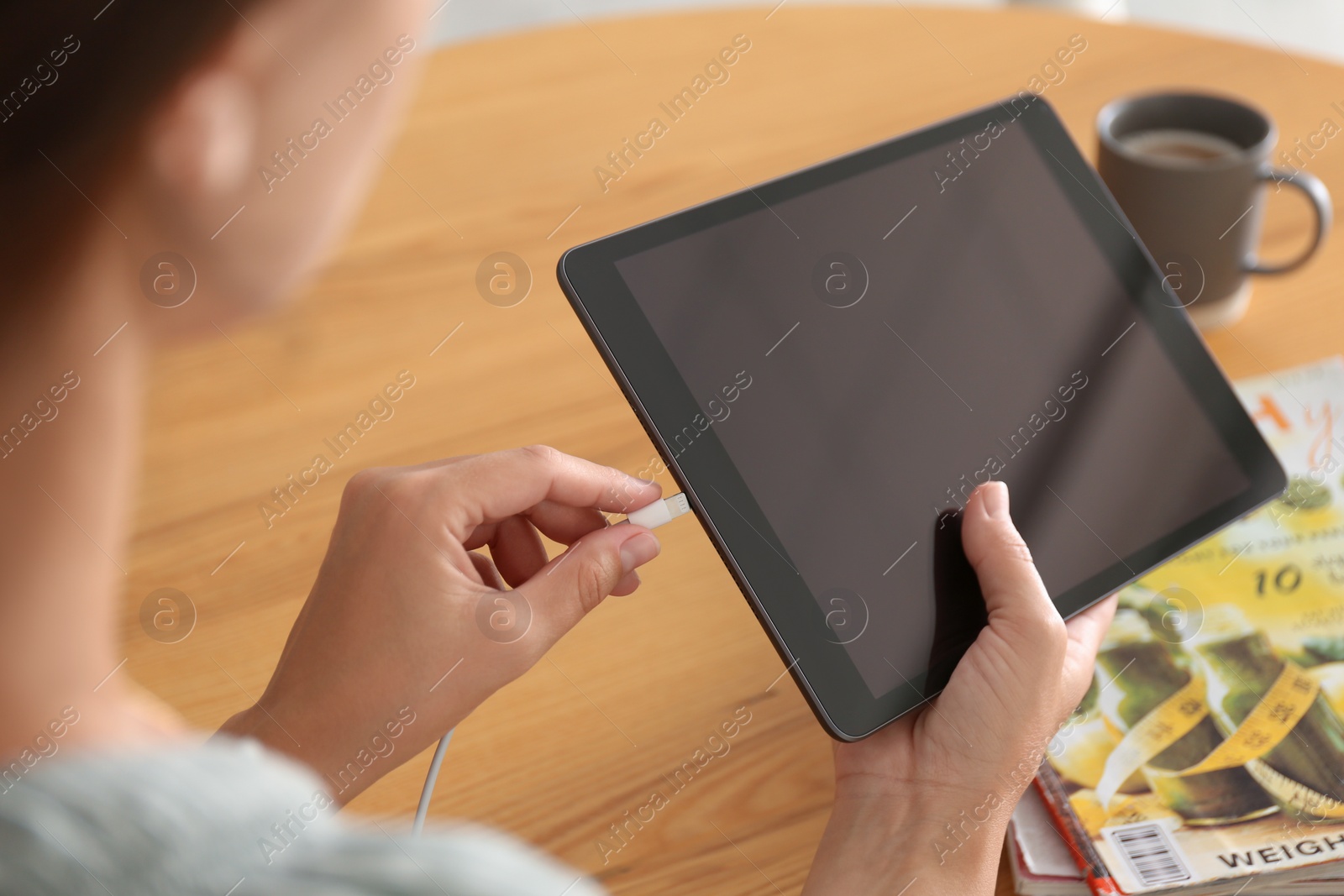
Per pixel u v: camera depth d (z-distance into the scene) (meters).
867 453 0.67
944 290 0.72
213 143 0.28
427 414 0.92
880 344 0.70
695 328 0.66
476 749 0.70
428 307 1.01
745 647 0.76
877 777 0.62
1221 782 0.63
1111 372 0.75
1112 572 0.70
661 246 0.67
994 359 0.72
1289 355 0.92
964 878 0.58
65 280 0.28
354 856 0.28
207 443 0.89
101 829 0.26
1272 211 1.06
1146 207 0.89
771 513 0.64
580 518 0.73
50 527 0.30
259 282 0.32
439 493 0.67
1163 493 0.73
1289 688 0.68
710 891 0.62
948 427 0.69
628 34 1.36
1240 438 0.77
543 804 0.67
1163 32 1.29
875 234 0.72
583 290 0.65
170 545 0.81
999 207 0.76
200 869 0.27
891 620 0.64
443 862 0.29
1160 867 0.59
